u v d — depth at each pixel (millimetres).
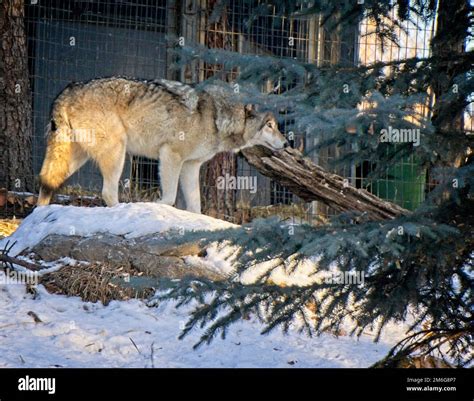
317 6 3916
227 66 3709
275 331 5758
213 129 8703
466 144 3586
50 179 8391
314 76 3750
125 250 6379
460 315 4137
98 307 5922
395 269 3869
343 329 6031
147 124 8664
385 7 3844
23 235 7129
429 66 3811
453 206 3652
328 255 3314
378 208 7945
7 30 10547
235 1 10164
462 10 3922
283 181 8305
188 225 6598
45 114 12133
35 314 5508
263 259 3623
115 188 8672
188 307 5930
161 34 12352
